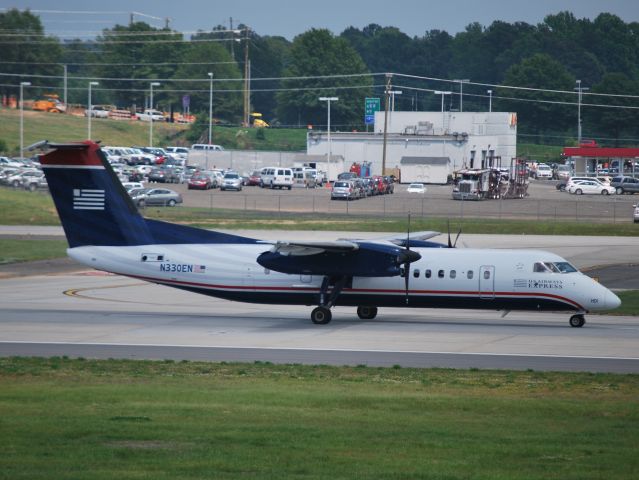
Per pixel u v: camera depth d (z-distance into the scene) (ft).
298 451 208.95
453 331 431.43
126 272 468.75
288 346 384.27
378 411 256.52
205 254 465.88
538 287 443.32
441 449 212.02
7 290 585.22
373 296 455.63
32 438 217.56
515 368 335.06
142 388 289.74
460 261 451.94
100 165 465.06
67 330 424.05
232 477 188.14
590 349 378.53
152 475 188.03
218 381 306.14
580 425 239.71
